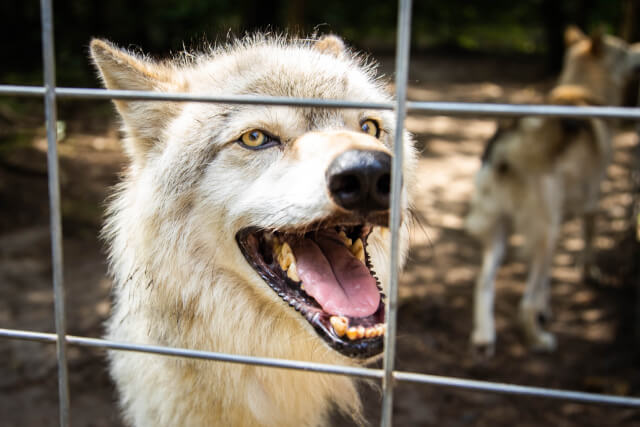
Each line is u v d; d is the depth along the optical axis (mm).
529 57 20625
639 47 7586
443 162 9867
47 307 4852
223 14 16438
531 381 4309
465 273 6082
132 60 2246
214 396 2166
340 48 2672
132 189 2326
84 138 9344
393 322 1308
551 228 4766
